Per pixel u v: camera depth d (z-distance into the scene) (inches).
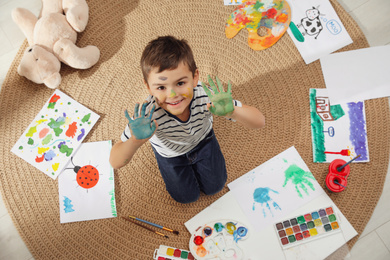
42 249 50.9
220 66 56.4
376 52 54.7
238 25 57.4
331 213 49.7
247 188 51.5
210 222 50.2
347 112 53.4
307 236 48.9
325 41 55.7
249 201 50.8
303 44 56.0
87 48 55.1
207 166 46.9
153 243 50.4
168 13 58.6
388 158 51.7
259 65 56.0
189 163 46.7
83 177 52.9
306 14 56.7
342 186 49.2
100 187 52.5
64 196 52.4
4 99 55.7
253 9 57.7
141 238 50.7
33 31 54.5
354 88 54.0
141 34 58.1
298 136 53.2
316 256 48.2
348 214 50.0
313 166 52.1
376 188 50.9
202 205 51.3
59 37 53.6
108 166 53.2
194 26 58.0
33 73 52.6
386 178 51.3
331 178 49.6
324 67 54.9
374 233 49.4
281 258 48.4
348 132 52.8
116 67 56.9
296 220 49.6
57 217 51.8
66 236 51.2
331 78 54.6
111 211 51.8
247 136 53.9
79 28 54.8
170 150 42.8
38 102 55.6
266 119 54.2
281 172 51.9
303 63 55.5
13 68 56.7
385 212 50.1
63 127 54.5
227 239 49.4
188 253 49.7
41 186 52.8
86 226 51.4
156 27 58.2
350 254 48.7
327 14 56.5
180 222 50.9
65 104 55.4
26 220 51.9
